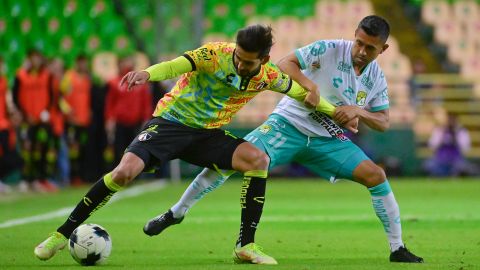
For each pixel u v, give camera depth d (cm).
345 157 2328
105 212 4056
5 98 5434
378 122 2322
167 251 2517
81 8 7894
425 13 8388
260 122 7612
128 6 7969
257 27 2045
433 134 7356
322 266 2092
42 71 5491
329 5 8294
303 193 5525
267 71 2159
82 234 2095
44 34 7769
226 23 8225
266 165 2175
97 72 7738
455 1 8412
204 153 2198
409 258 2220
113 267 2077
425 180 7038
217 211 4112
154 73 2045
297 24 8219
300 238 2905
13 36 7675
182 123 2181
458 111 7875
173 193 5528
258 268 2041
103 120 6316
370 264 2158
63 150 6003
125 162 2114
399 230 2236
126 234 3019
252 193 2162
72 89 6003
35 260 2234
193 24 7656
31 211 4072
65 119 6003
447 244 2703
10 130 5497
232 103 2194
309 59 2305
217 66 2112
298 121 2369
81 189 5900
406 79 7831
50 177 5847
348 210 4156
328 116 2347
